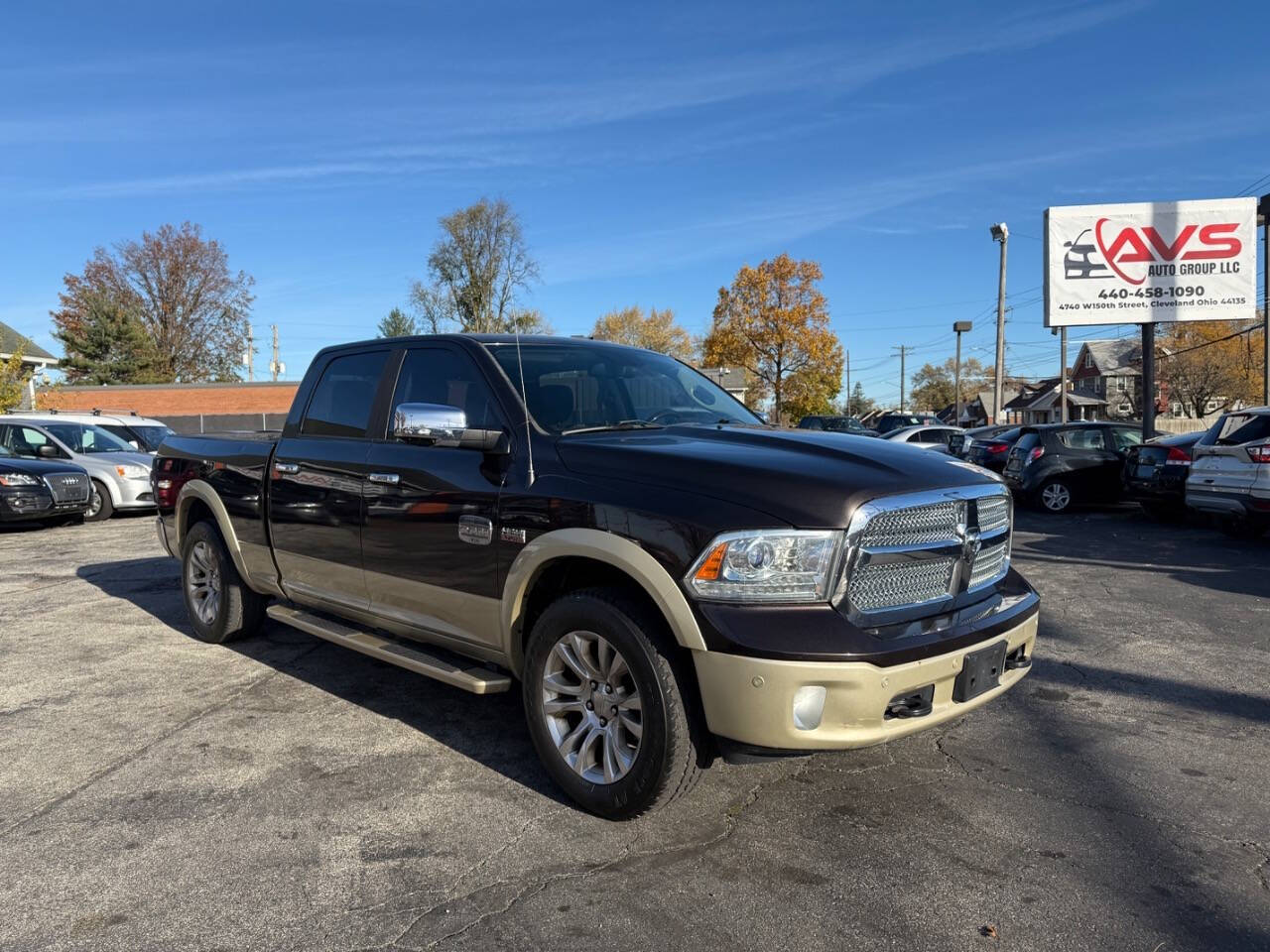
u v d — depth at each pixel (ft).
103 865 9.88
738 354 147.64
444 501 12.48
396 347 14.87
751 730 9.26
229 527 17.53
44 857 10.07
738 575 9.37
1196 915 8.79
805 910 8.89
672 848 10.15
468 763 12.66
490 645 12.14
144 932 8.59
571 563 11.22
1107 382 190.19
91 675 16.99
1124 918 8.74
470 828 10.67
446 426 11.56
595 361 14.40
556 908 8.95
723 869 9.70
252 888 9.38
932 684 9.81
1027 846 10.19
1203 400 139.74
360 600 14.51
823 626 9.25
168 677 16.84
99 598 24.41
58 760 12.89
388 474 13.48
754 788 11.73
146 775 12.29
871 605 9.83
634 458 10.80
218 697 15.64
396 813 11.08
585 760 10.94
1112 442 44.96
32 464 39.63
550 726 11.22
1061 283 58.29
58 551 33.58
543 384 13.02
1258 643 19.07
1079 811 11.09
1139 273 57.21
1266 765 12.55
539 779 12.07
